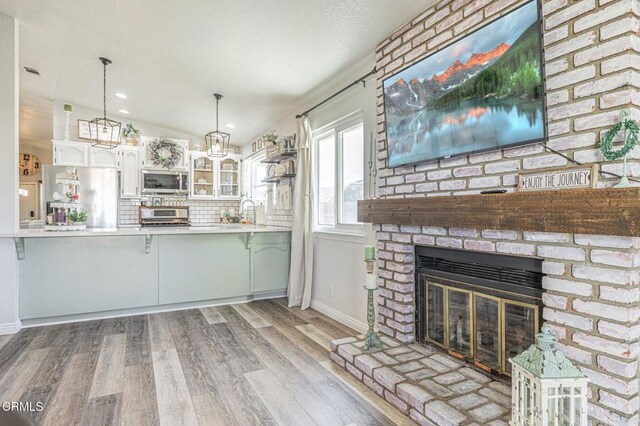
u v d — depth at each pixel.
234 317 3.76
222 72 3.72
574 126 1.56
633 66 1.40
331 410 2.02
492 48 1.84
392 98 2.58
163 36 3.14
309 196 4.06
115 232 3.67
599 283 1.46
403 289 2.60
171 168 6.09
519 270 1.89
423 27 2.41
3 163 3.18
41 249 3.46
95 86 4.69
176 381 2.34
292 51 3.11
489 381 2.02
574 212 1.47
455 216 2.02
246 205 6.67
